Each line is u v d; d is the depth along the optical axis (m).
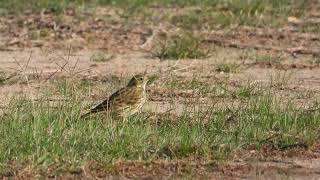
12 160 14.50
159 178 14.06
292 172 14.52
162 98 19.64
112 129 15.59
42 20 28.97
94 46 26.00
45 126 15.71
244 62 24.11
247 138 15.89
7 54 24.75
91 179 13.98
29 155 14.62
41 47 25.70
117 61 24.12
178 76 22.19
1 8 30.44
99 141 15.16
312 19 30.48
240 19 29.75
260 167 14.70
